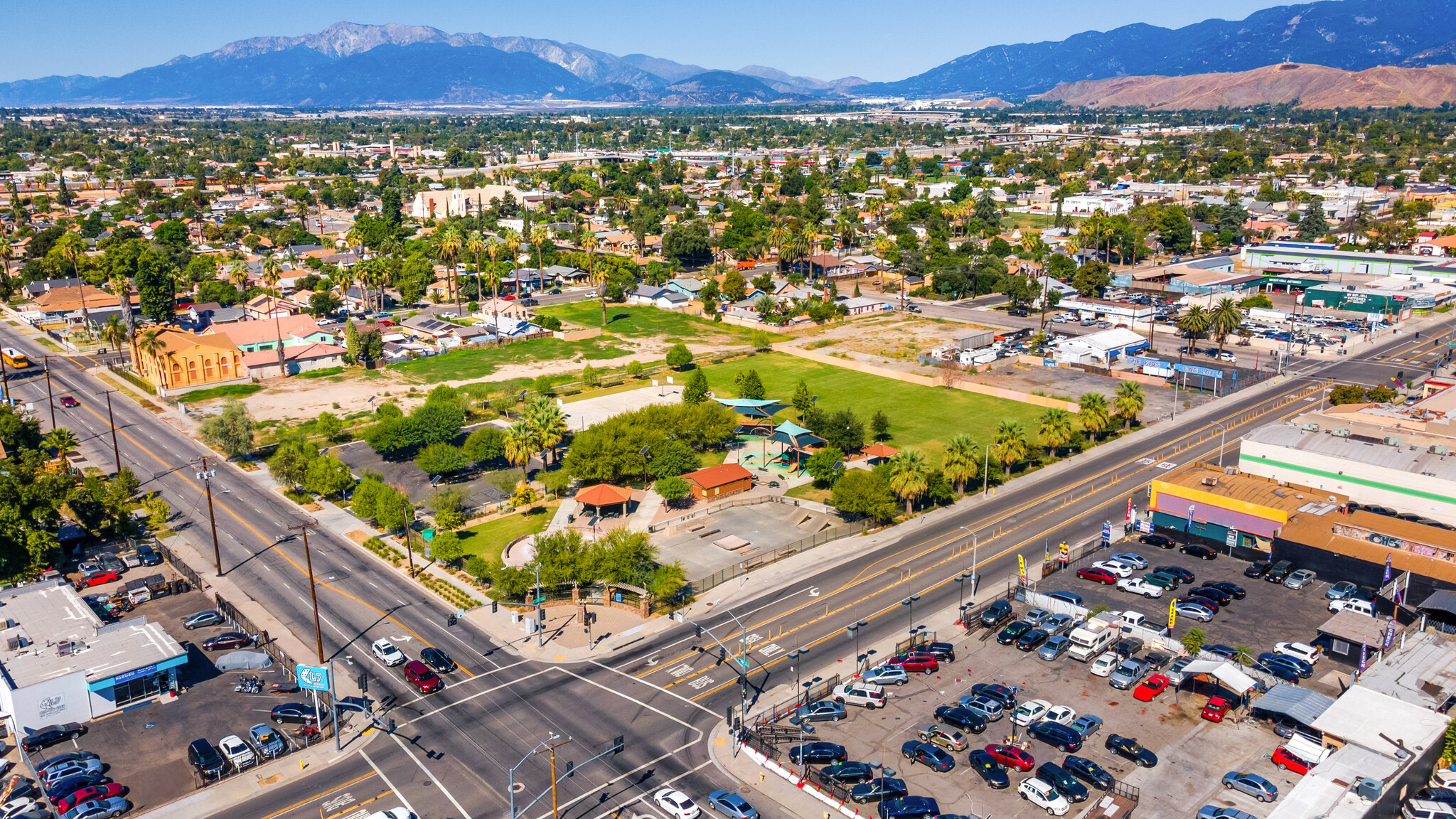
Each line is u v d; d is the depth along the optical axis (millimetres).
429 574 116688
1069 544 122312
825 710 85562
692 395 176250
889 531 128000
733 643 99688
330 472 138250
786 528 130125
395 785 77938
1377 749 75188
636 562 108625
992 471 148625
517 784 77625
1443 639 93625
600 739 83812
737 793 75875
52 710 85625
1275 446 131375
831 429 153625
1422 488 119688
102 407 187125
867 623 103125
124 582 114938
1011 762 78438
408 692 91750
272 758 81500
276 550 124000
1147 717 85000
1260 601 105562
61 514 134125
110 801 74438
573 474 140625
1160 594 106938
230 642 99750
